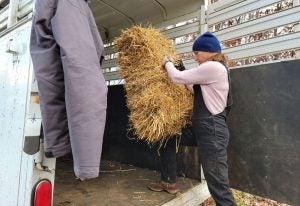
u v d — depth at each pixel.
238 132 2.13
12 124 1.35
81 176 1.01
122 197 2.11
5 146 1.40
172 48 2.38
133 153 3.18
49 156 1.13
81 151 1.01
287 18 1.85
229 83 1.87
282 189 1.85
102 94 1.09
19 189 1.24
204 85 1.82
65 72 1.04
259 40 2.03
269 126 1.94
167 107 1.96
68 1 1.12
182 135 2.19
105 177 2.70
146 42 2.13
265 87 1.96
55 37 1.08
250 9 2.07
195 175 2.48
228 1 2.23
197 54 1.98
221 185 1.71
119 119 3.35
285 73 1.85
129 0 2.73
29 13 1.42
